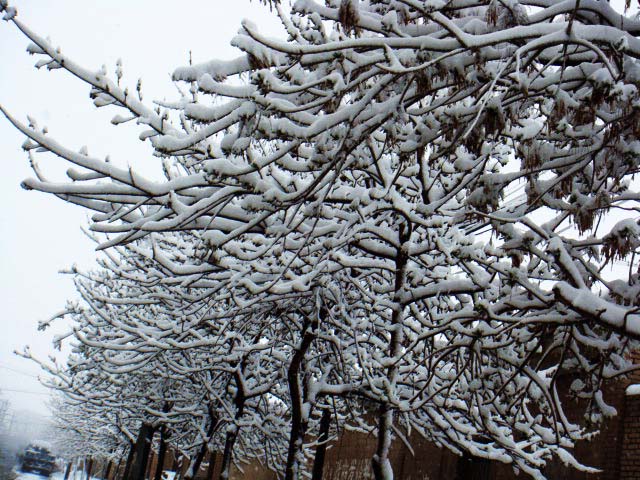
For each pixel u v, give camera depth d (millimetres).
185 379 13750
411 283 7309
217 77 3791
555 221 4922
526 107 4730
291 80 3822
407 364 8422
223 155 4227
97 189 4184
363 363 6934
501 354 6270
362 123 4086
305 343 8484
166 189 4199
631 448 9438
